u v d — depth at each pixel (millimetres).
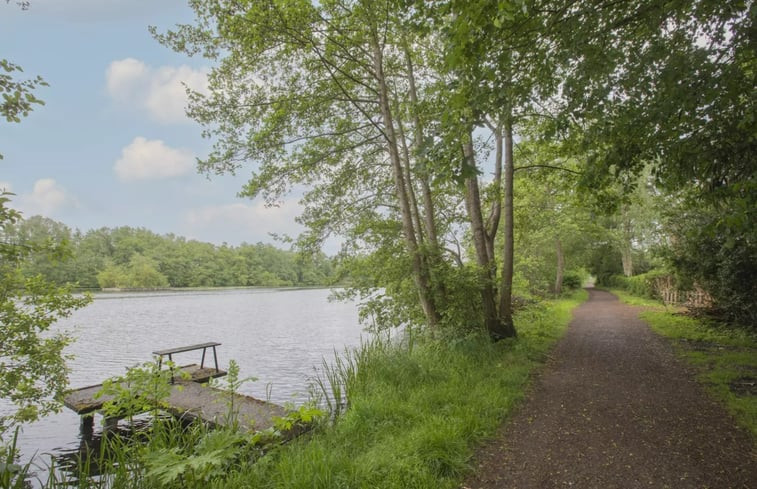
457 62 5039
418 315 11047
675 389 6195
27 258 5801
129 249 84375
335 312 39750
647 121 5910
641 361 8203
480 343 8930
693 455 4035
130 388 4520
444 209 12773
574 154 8352
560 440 4520
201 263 95312
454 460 3936
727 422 4801
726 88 5262
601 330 12766
